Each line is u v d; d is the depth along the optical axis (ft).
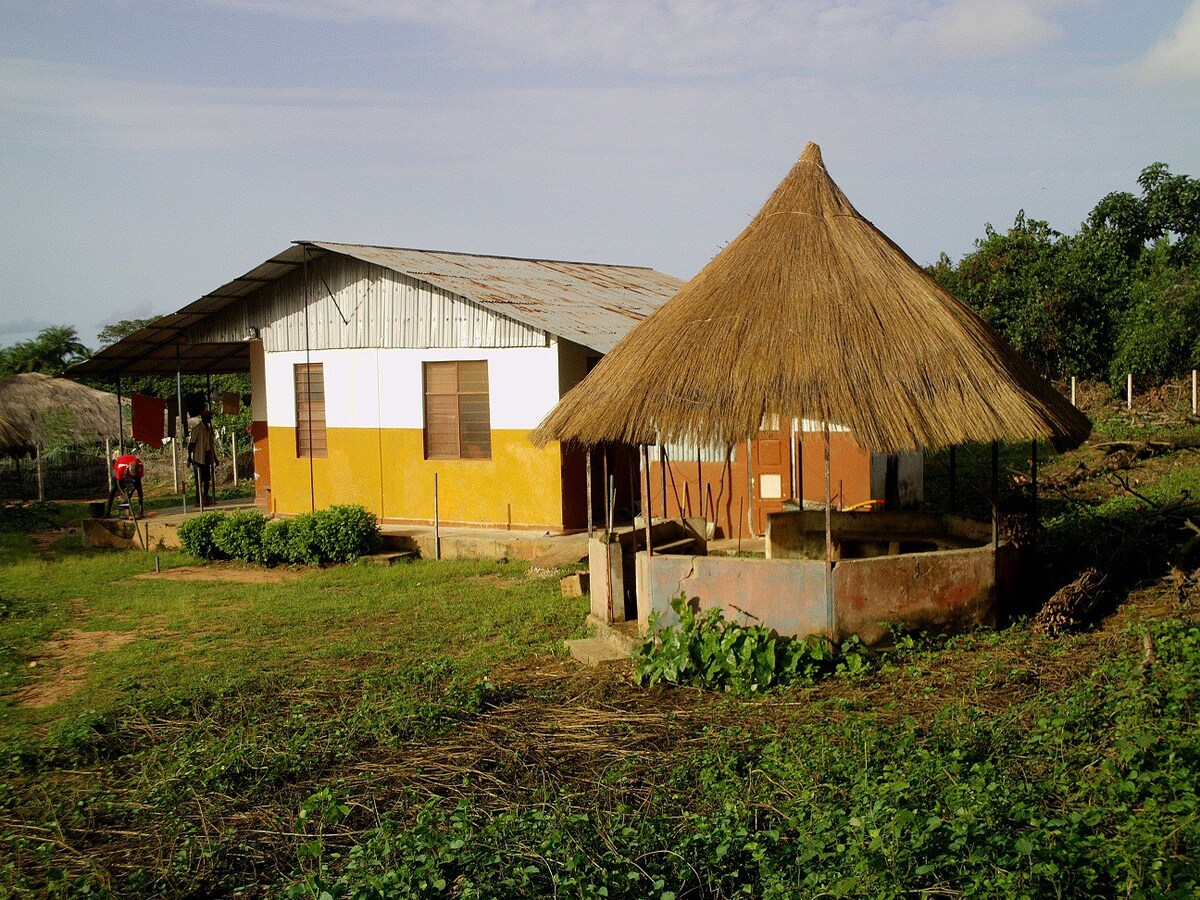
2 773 23.18
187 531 54.54
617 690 26.32
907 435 24.84
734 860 16.06
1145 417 69.77
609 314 53.42
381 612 38.29
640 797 19.19
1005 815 15.66
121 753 24.57
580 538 47.93
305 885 15.85
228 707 27.04
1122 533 34.73
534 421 49.60
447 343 52.29
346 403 56.49
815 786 18.17
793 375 25.89
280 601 41.32
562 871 15.61
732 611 27.45
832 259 28.43
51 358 155.63
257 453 65.98
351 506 50.93
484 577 44.39
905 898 14.01
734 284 28.71
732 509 46.78
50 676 32.04
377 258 53.21
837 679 25.68
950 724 20.43
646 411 27.12
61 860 18.83
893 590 26.84
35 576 51.06
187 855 18.29
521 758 21.85
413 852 16.28
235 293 58.90
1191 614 26.76
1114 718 19.56
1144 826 14.83
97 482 99.86
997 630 27.78
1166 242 90.43
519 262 66.54
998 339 29.71
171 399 66.74
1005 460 64.34
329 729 24.68
